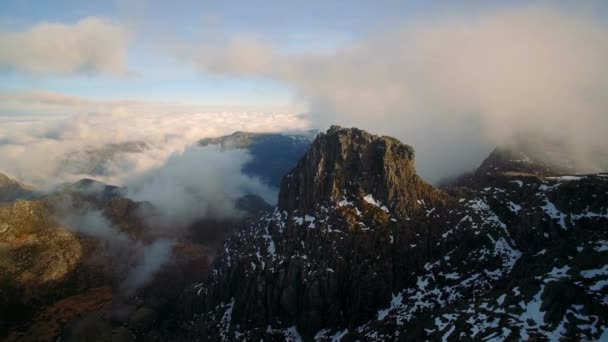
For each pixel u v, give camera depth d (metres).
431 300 138.62
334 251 158.38
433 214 174.25
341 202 177.88
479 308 105.31
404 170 187.25
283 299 156.88
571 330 81.38
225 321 171.38
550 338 80.31
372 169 185.75
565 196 158.88
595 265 100.12
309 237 167.88
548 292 93.69
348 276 152.50
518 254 148.62
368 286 148.12
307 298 151.38
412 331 114.00
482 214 173.00
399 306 142.00
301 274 157.62
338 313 148.62
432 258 159.75
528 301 96.38
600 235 118.69
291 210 194.00
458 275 147.12
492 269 143.75
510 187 190.75
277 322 158.00
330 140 195.25
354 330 140.00
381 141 191.25
